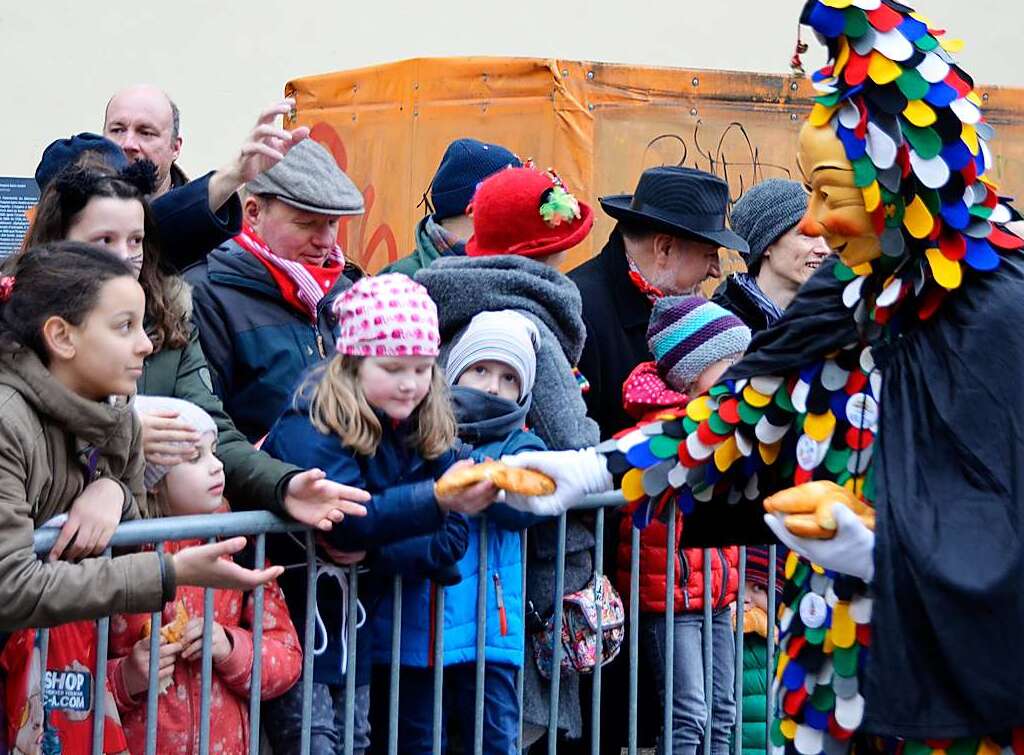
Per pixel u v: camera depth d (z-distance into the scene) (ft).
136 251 25.53
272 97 59.98
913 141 21.09
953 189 21.18
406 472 25.53
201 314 29.19
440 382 25.67
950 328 21.48
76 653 23.40
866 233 21.72
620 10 62.95
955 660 20.31
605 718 31.73
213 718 24.82
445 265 29.91
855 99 21.33
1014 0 67.21
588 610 28.60
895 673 20.75
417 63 46.80
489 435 27.45
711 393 24.13
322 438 24.90
